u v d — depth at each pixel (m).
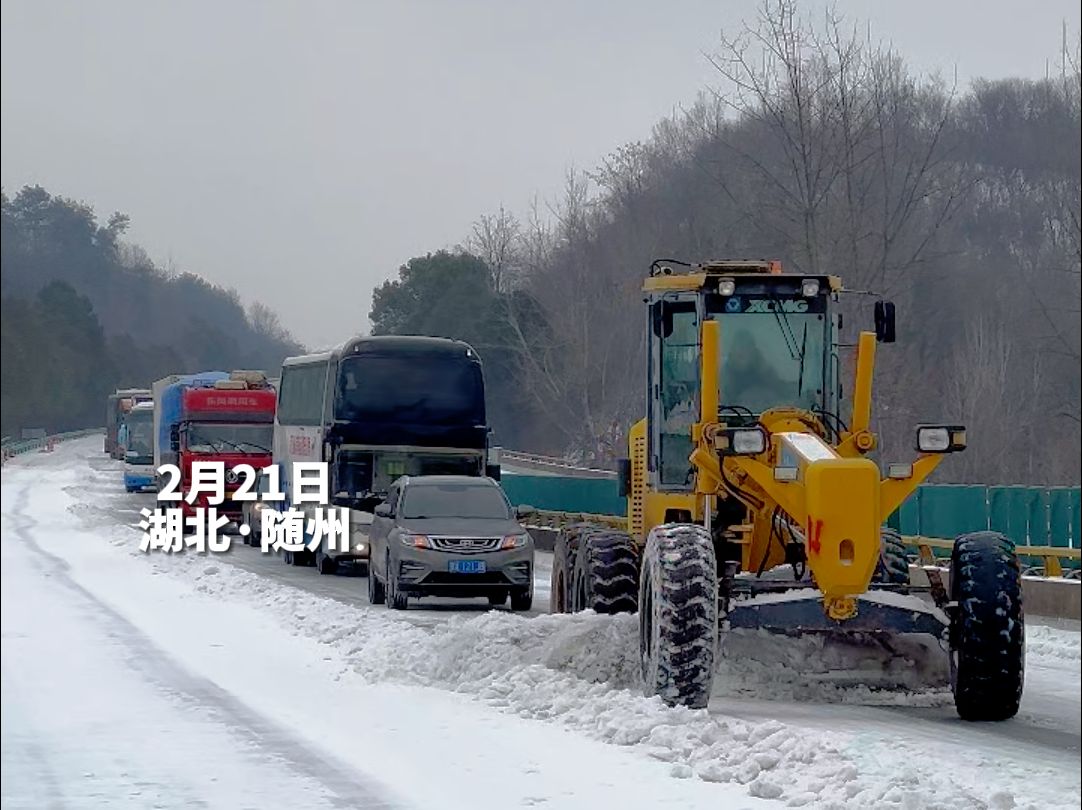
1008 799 8.48
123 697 13.74
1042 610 20.91
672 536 11.71
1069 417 51.16
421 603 24.75
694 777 9.57
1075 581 20.47
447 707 12.72
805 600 11.57
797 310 13.44
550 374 61.66
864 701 12.92
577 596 15.45
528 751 10.59
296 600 22.83
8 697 13.75
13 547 36.88
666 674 11.38
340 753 10.84
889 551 14.76
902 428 43.78
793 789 9.01
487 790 9.37
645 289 14.21
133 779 10.09
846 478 11.14
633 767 9.91
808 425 12.67
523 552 23.00
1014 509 24.73
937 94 40.22
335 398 30.94
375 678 14.54
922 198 37.66
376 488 30.84
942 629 11.84
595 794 9.15
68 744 11.40
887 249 36.72
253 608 22.67
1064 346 52.09
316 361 33.41
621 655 13.22
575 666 13.36
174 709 13.02
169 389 50.38
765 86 37.12
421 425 30.97
